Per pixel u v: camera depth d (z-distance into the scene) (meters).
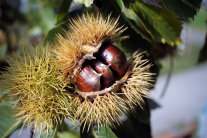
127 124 0.39
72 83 0.34
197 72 1.22
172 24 0.36
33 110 0.33
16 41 0.48
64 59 0.34
